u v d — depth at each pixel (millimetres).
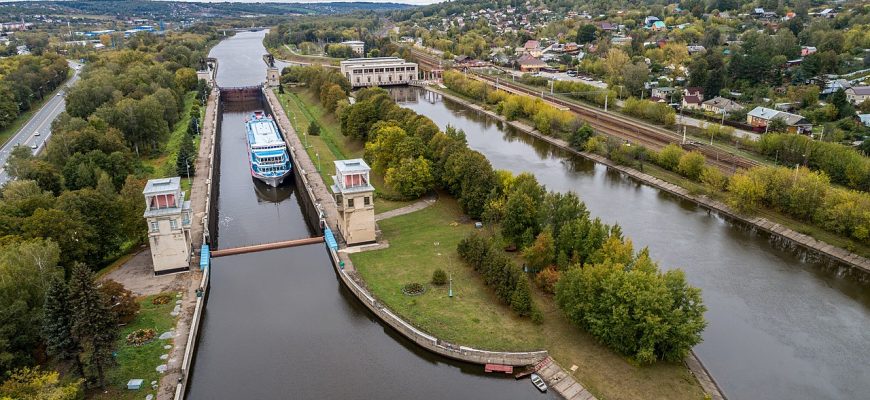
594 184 198375
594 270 99875
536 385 93438
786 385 94688
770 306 118688
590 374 93875
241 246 156875
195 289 122250
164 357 99188
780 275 132000
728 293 123688
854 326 111688
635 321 94250
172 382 93125
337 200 145625
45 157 179375
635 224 162000
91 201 131125
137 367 96125
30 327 91188
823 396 92250
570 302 101312
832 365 99938
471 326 106750
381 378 100438
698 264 137125
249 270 139875
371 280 124812
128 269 130625
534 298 114375
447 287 120500
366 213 140125
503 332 104688
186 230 134125
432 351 103312
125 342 102125
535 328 105625
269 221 178500
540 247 118438
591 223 123625
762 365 99625
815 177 157000
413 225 153000
